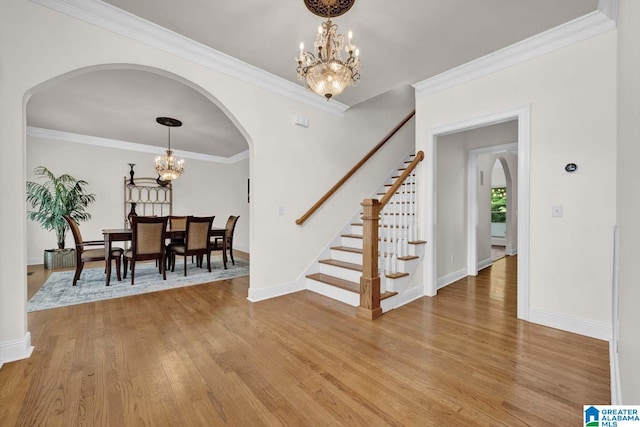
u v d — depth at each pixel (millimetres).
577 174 2283
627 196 1103
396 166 4953
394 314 2725
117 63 2244
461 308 2895
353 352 1985
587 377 1670
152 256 3912
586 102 2240
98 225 5836
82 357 1896
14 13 1841
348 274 3342
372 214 2633
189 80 2648
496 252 6871
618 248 1497
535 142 2490
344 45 2543
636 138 892
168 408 1414
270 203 3252
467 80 2947
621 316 1281
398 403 1458
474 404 1444
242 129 3053
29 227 5195
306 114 3613
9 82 1818
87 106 4102
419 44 2564
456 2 2033
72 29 2047
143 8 2121
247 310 2826
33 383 1602
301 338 2205
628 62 1098
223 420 1337
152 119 4672
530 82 2520
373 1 2016
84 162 5672
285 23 2293
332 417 1360
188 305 2973
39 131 5180
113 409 1399
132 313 2730
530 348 2029
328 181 3881
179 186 6902
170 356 1923
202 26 2334
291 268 3461
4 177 1813
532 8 2098
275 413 1387
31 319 2566
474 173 4371
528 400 1471
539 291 2480
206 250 4531
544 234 2447
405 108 5152
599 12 2107
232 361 1864
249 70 2996
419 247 3256
